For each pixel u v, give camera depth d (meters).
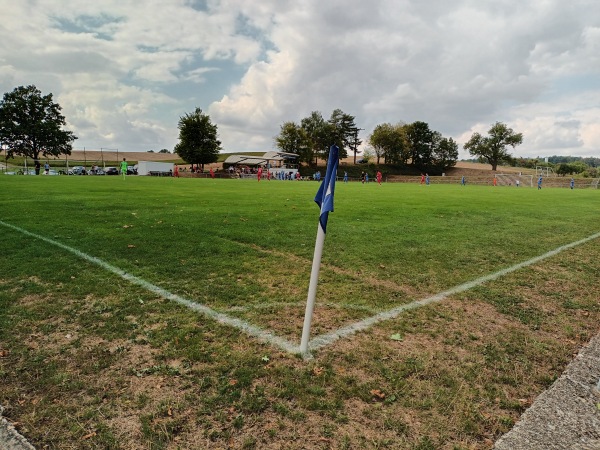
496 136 98.62
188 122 61.84
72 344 3.03
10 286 4.27
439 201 17.89
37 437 2.02
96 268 5.04
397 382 2.64
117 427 2.11
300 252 6.38
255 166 73.69
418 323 3.69
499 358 3.04
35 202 12.02
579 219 12.10
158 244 6.53
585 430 2.20
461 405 2.42
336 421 2.22
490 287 4.87
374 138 95.00
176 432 2.09
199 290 4.34
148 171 59.91
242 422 2.17
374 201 17.05
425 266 5.76
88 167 71.31
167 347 3.02
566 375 2.77
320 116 95.31
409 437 2.11
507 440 2.10
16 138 62.72
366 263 5.82
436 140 103.62
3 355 2.82
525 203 18.11
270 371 2.72
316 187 28.92
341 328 3.50
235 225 8.77
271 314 3.75
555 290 4.85
